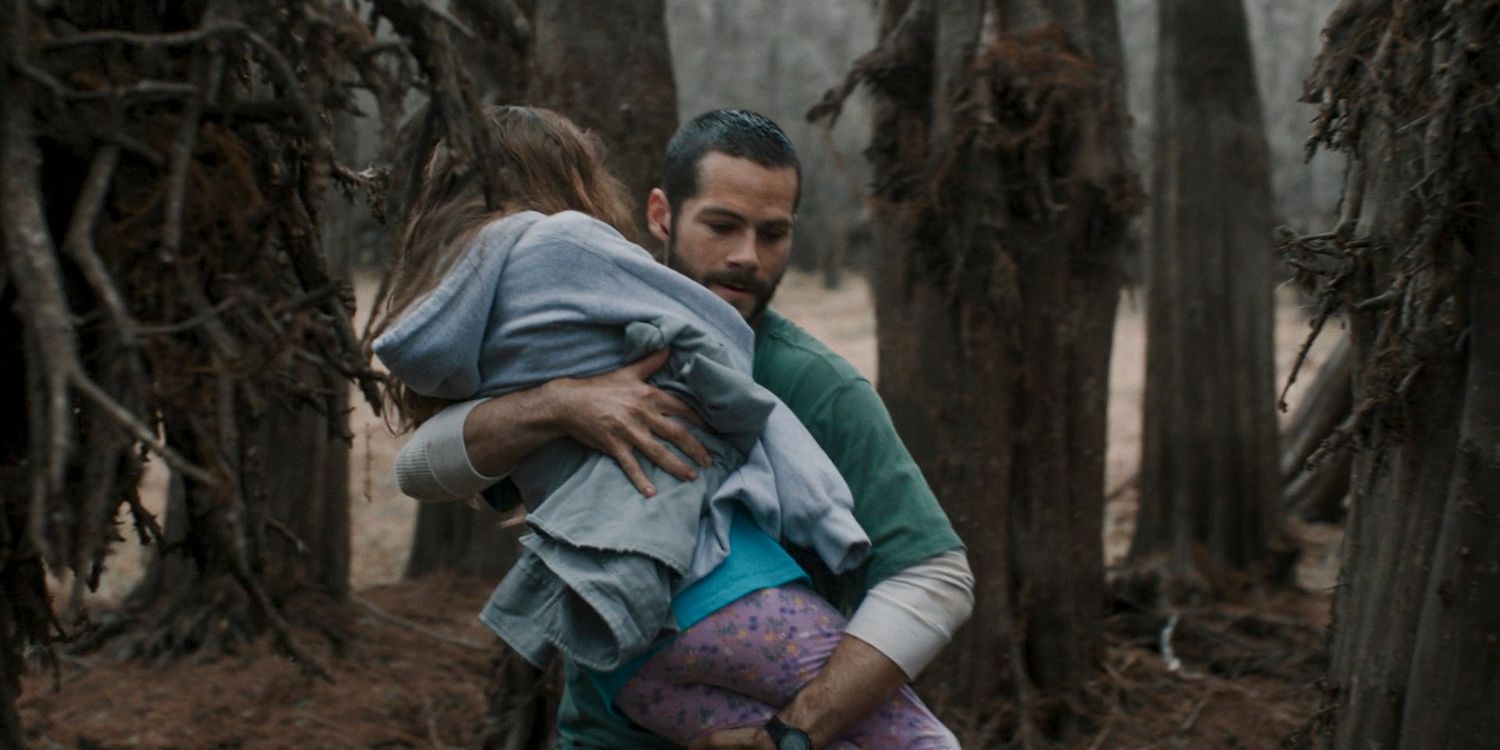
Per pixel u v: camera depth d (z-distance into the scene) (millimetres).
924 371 3840
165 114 1404
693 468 1665
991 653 3824
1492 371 1992
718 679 1673
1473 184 1973
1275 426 5930
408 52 1507
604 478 1651
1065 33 3715
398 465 1850
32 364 1267
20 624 1628
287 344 1438
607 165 3602
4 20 1272
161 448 1245
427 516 6039
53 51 1329
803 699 1645
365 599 5496
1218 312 5906
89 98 1299
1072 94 3674
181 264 1361
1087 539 3977
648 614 1586
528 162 1853
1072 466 3934
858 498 1766
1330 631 2434
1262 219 5930
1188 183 5934
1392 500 2186
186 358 1405
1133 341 16016
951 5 3721
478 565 5859
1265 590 5789
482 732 3557
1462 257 2031
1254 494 5883
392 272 1734
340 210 4535
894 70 3863
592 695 1858
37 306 1236
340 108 1481
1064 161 3729
